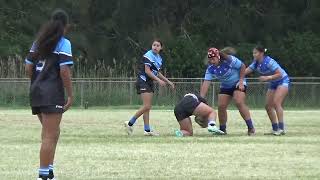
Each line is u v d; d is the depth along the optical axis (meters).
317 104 103.06
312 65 129.12
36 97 20.84
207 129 44.16
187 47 123.44
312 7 135.75
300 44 129.50
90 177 23.05
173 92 100.50
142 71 40.69
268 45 131.62
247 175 23.61
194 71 122.12
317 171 24.61
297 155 29.58
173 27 135.75
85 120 59.44
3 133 43.25
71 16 129.88
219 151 31.09
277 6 135.88
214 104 93.19
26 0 128.75
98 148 32.38
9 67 107.56
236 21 135.12
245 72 41.16
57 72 20.98
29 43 123.19
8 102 99.81
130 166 25.86
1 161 27.12
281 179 22.69
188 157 28.73
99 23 132.00
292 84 103.06
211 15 136.00
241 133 43.09
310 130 46.47
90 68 118.25
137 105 100.81
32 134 42.28
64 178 22.81
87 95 101.00
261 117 65.81
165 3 135.38
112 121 57.84
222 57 40.53
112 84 103.06
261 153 30.30
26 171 24.28
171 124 52.91
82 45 127.25
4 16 127.62
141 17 134.25
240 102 40.91
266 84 99.94
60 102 20.97
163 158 28.36
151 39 130.50
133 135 40.88
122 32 132.75
